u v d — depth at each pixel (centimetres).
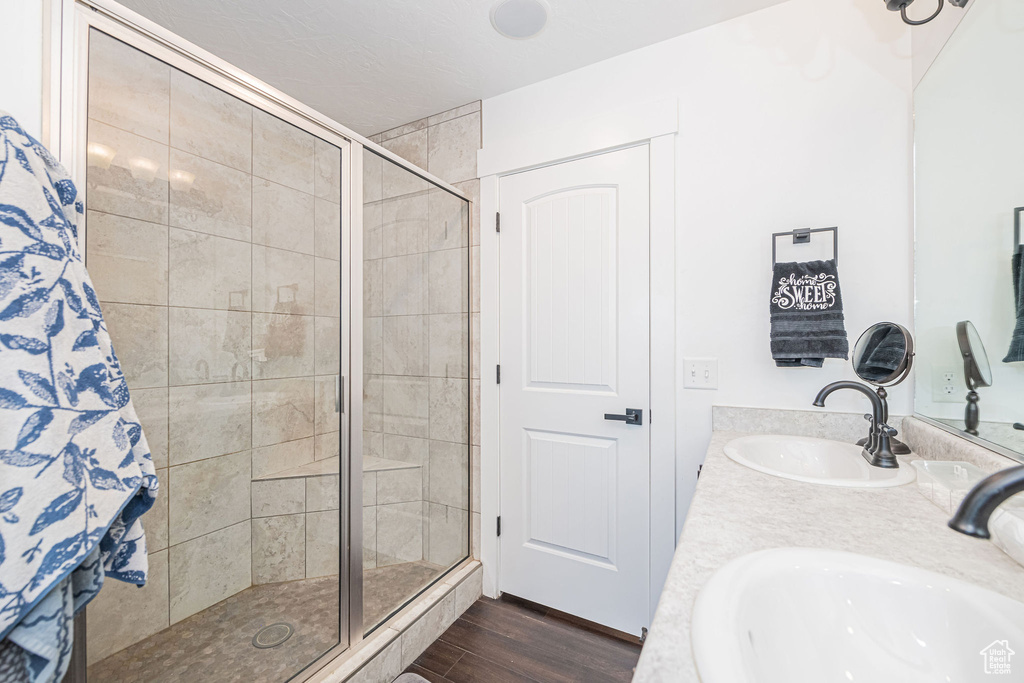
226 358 162
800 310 138
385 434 171
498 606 193
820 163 144
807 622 59
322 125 148
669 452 164
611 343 176
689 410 162
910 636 57
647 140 168
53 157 82
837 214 141
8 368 64
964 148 104
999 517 68
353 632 149
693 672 42
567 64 179
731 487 99
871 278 137
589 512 180
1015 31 84
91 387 75
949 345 111
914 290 131
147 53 107
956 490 82
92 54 97
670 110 162
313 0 143
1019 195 83
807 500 92
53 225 74
